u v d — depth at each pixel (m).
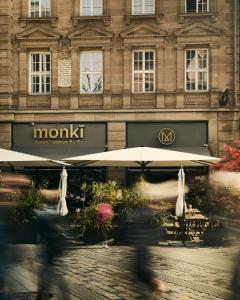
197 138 30.88
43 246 11.27
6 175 8.09
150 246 8.84
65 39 31.56
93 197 19.53
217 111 30.77
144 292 9.78
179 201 19.56
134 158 22.06
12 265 7.99
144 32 31.14
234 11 30.80
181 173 21.12
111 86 31.38
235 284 7.25
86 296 9.84
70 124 31.34
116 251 16.70
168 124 31.03
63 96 31.55
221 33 30.89
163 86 31.14
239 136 30.66
